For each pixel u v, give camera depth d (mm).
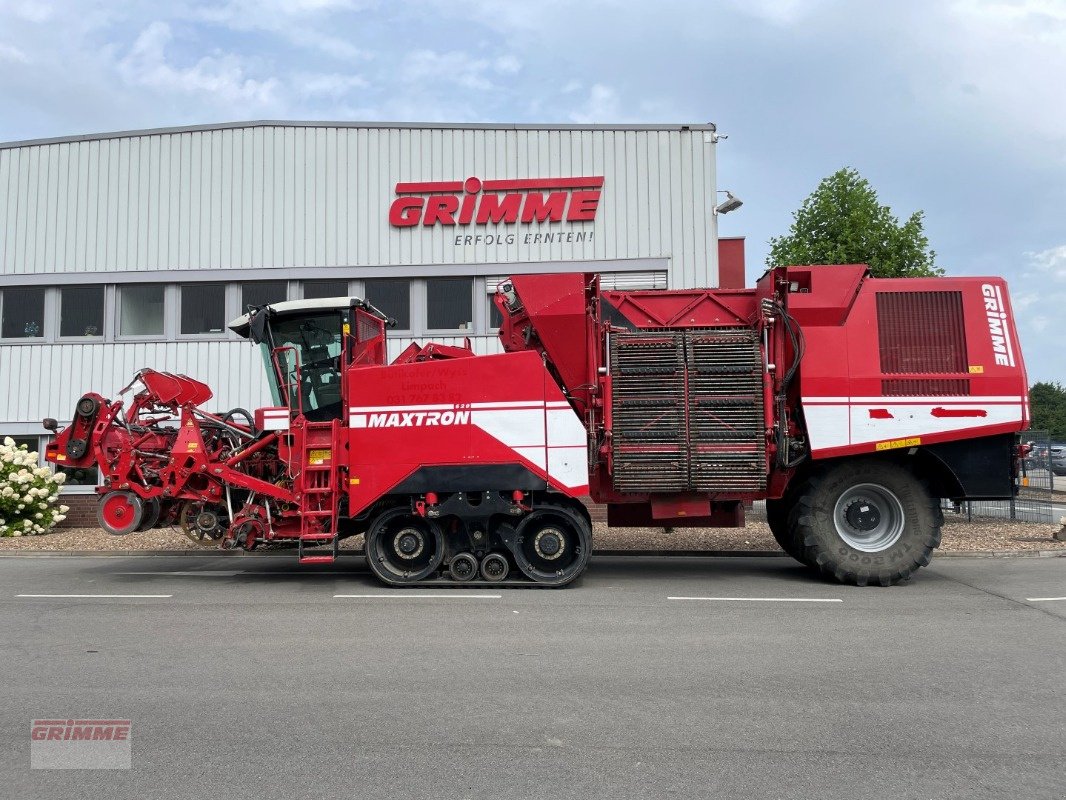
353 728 4242
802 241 18891
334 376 9547
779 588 8531
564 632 6422
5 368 15688
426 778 3613
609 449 8617
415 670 5312
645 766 3744
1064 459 31109
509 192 15242
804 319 8664
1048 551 10852
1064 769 3729
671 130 15141
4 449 13797
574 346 8812
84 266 15648
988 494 8594
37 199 15805
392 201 15383
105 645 6031
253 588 8727
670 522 9133
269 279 15445
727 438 8562
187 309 15680
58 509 14328
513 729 4227
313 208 15422
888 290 8695
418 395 8797
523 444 8641
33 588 8766
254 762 3801
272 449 9539
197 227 15531
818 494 8703
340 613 7227
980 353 8578
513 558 8781
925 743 4035
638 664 5461
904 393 8594
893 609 7336
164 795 3459
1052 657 5629
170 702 4672
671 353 8664
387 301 15508
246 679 5117
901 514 8594
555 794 3447
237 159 15539
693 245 15016
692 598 7938
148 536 13586
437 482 8672
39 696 4789
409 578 8695
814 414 8586
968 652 5770
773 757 3855
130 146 15695
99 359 15609
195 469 9234
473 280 15367
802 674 5227
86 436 9547
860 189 18625
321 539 8852
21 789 3525
